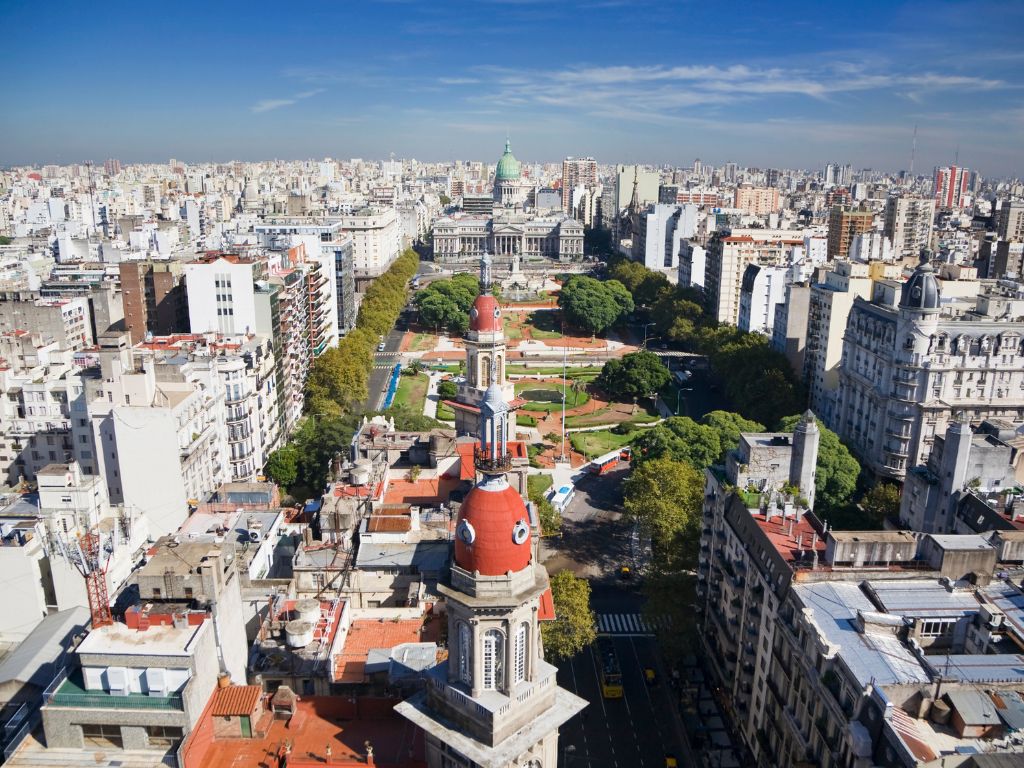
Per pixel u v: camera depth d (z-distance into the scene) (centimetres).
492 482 7394
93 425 17112
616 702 14125
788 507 13412
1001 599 11169
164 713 7975
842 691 9575
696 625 15412
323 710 8788
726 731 13488
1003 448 15912
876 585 11362
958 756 8012
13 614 13612
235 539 13462
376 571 12362
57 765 7950
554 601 13625
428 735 7931
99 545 12412
